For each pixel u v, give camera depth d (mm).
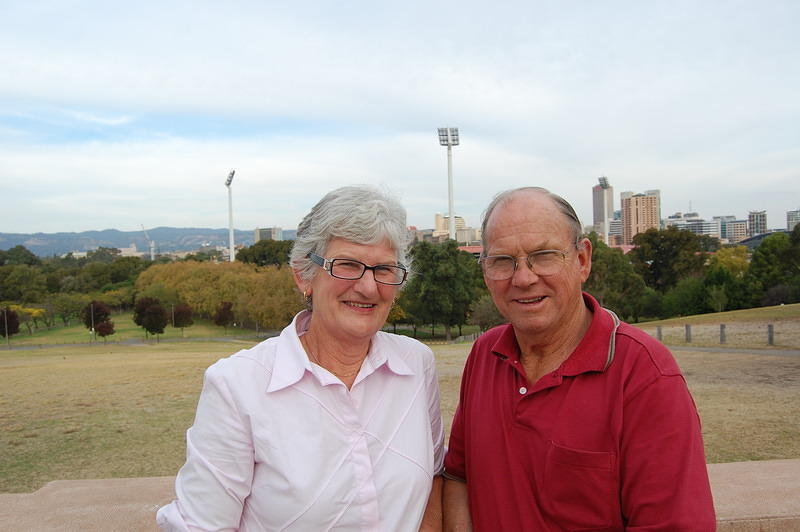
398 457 1979
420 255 48750
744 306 45719
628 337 1943
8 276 90250
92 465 7988
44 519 3584
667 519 1703
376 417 1987
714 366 14781
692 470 1728
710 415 9148
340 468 1857
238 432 1839
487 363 2301
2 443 9305
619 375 1889
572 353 1982
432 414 2346
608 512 1857
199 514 1822
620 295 49750
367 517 1853
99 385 15367
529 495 1970
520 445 2008
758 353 17016
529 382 2070
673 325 27547
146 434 9734
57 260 169625
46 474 7641
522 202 2064
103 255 166625
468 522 2227
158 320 61562
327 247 1981
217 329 74062
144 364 20984
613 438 1854
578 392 1932
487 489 2074
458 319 49469
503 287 2076
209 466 1827
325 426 1881
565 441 1890
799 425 8281
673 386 1818
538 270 2000
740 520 3123
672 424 1775
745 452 6980
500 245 2064
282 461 1804
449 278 48281
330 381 1902
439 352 21516
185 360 22484
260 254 103812
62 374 18344
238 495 1860
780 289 42188
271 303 59625
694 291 47969
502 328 2381
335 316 1969
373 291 1934
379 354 2064
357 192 1985
